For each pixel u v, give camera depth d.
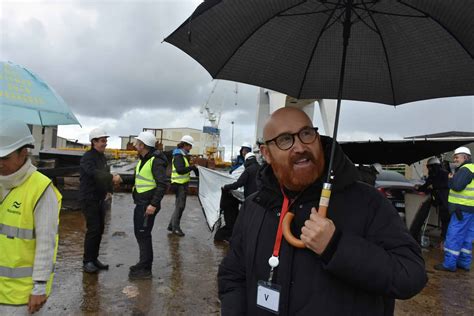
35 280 2.25
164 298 4.29
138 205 4.79
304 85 1.91
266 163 1.63
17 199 2.26
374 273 1.21
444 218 7.30
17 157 2.23
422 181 10.00
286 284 1.39
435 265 6.03
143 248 4.85
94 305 4.04
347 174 1.42
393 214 1.41
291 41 1.78
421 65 1.69
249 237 1.58
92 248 5.00
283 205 1.50
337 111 1.53
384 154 7.05
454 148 6.44
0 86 2.27
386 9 1.56
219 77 1.84
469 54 1.52
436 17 1.48
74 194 9.73
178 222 7.57
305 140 1.42
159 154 4.76
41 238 2.28
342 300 1.31
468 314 4.25
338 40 1.77
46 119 3.14
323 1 1.59
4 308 2.27
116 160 23.47
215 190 7.88
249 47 1.78
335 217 1.39
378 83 1.85
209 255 6.21
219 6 1.53
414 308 4.38
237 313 1.58
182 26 1.57
